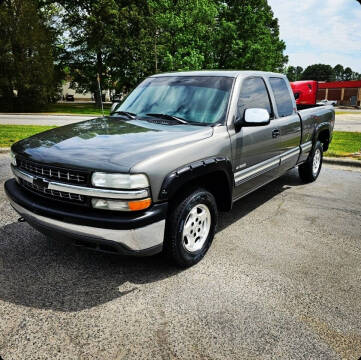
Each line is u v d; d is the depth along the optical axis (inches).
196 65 1272.1
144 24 1331.2
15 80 1166.3
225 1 1480.1
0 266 124.8
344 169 293.9
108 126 134.6
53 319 97.5
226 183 136.5
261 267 127.6
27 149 120.1
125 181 98.7
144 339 90.4
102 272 122.6
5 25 1122.7
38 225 112.6
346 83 2397.9
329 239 153.7
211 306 104.1
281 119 181.2
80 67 1507.1
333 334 93.5
